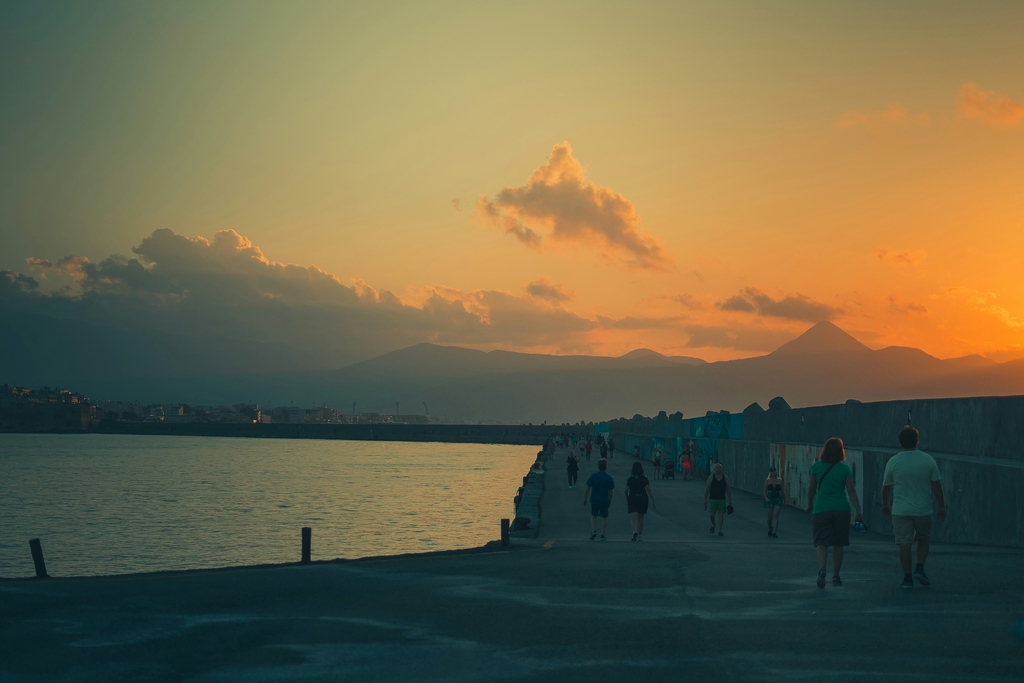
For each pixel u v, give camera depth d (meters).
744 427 47.06
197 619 10.38
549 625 9.85
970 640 8.82
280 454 189.38
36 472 121.88
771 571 14.05
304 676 7.82
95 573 38.09
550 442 118.12
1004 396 19.52
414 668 8.05
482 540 48.16
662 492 41.00
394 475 113.25
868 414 27.69
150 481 103.44
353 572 14.32
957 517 19.67
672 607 10.88
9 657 8.59
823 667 7.86
